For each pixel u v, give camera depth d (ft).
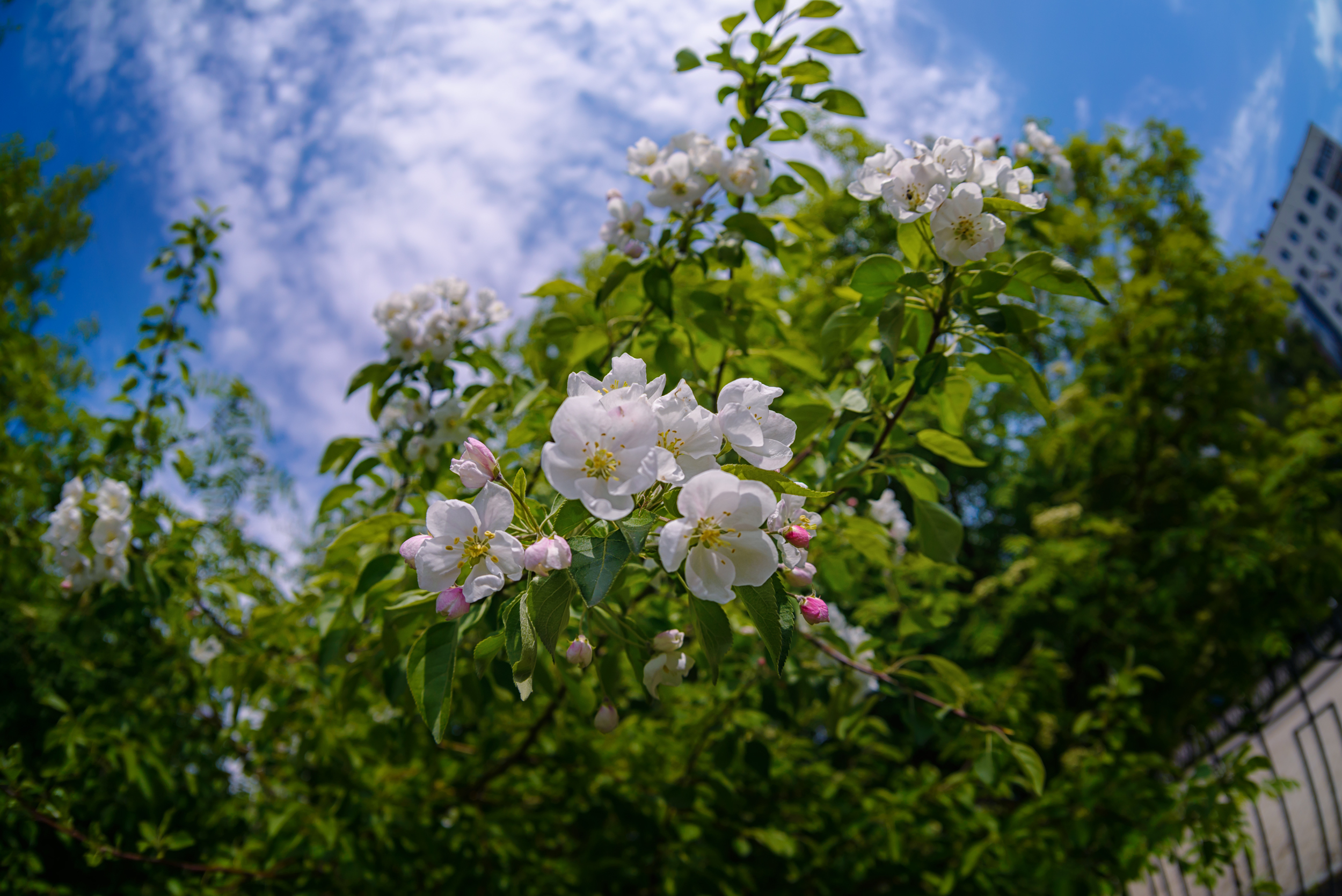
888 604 16.19
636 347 10.59
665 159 10.26
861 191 7.27
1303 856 19.97
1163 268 34.06
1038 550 30.50
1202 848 12.39
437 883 12.86
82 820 11.98
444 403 11.53
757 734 14.34
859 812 13.67
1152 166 36.24
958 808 13.51
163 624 14.21
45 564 13.66
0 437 14.32
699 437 4.88
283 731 13.53
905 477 8.41
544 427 9.68
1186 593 28.86
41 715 12.85
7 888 10.67
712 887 11.93
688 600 5.06
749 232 9.73
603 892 13.30
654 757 14.10
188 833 12.13
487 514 4.87
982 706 14.25
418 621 7.84
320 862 12.23
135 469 13.94
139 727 12.49
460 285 12.04
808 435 8.74
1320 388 30.81
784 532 5.16
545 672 8.78
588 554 4.57
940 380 7.40
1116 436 32.78
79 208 31.60
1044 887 13.17
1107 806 12.78
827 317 10.96
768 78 10.01
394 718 12.12
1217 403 32.86
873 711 14.42
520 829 12.51
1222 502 28.04
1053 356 42.60
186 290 14.89
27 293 29.50
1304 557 27.04
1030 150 12.22
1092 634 32.01
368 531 8.57
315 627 11.74
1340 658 22.08
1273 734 23.68
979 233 6.75
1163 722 28.73
